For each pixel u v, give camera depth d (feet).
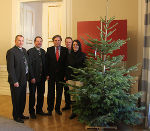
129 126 10.11
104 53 8.87
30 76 11.36
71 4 15.83
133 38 14.38
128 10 14.51
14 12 17.69
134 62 14.34
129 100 8.77
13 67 10.39
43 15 17.65
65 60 12.02
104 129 9.77
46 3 17.47
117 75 8.72
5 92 18.15
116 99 8.30
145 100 10.02
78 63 11.28
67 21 15.98
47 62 12.03
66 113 12.46
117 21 13.10
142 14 13.80
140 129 9.75
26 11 18.58
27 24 18.84
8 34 17.97
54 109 13.34
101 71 9.14
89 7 15.40
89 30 13.62
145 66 10.09
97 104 8.56
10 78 10.36
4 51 18.13
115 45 8.55
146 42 9.99
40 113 12.20
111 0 14.88
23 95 11.04
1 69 18.22
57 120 11.21
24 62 10.83
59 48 12.07
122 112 8.87
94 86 8.82
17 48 10.73
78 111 9.09
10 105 14.28
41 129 9.87
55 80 12.01
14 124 4.75
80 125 10.44
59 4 17.06
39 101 12.17
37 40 11.65
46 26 17.66
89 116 8.97
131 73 13.52
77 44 11.30
